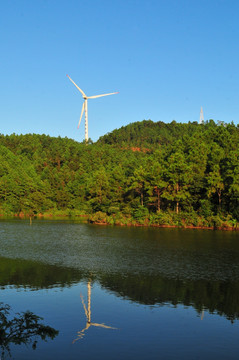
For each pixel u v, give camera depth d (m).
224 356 19.19
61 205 156.25
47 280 34.34
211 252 50.41
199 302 28.19
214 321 24.27
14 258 45.44
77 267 40.28
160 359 18.77
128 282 33.91
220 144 128.62
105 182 118.25
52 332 21.23
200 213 87.88
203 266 41.19
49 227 88.38
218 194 89.06
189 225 86.38
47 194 155.62
